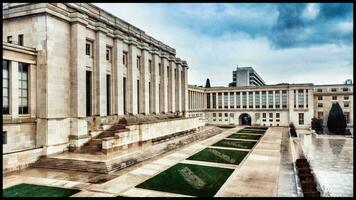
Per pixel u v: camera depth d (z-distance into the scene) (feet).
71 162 78.59
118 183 63.21
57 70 89.61
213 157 94.58
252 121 249.55
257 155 98.27
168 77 175.63
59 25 90.94
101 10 115.85
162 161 87.97
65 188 59.57
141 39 146.30
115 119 112.78
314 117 242.17
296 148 114.62
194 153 102.63
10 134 78.38
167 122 128.88
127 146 96.89
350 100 243.60
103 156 82.94
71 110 94.17
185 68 199.72
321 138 163.94
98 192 56.80
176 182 64.03
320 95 251.80
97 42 106.32
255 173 72.43
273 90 241.96
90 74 106.63
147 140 109.40
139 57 141.38
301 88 230.68
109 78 117.91
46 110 85.46
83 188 59.57
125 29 132.57
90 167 74.74
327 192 59.57
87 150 90.38
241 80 391.65
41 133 85.56
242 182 64.08
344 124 203.51
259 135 165.17
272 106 242.78
